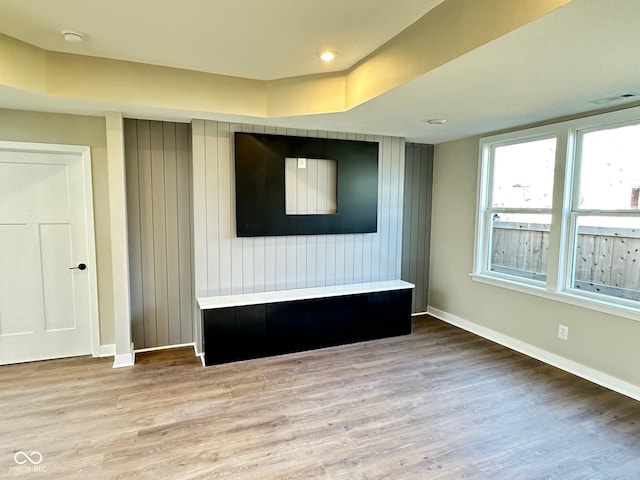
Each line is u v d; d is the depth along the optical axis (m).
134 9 2.02
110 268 3.51
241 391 2.90
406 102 2.74
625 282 2.89
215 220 3.56
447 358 3.55
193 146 3.42
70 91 2.71
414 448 2.23
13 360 3.34
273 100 3.22
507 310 3.87
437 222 4.89
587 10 1.41
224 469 2.04
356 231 4.11
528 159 3.69
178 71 2.97
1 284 3.27
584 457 2.16
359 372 3.25
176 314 3.78
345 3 1.95
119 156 3.21
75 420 2.49
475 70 2.08
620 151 2.91
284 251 3.88
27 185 3.28
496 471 2.04
